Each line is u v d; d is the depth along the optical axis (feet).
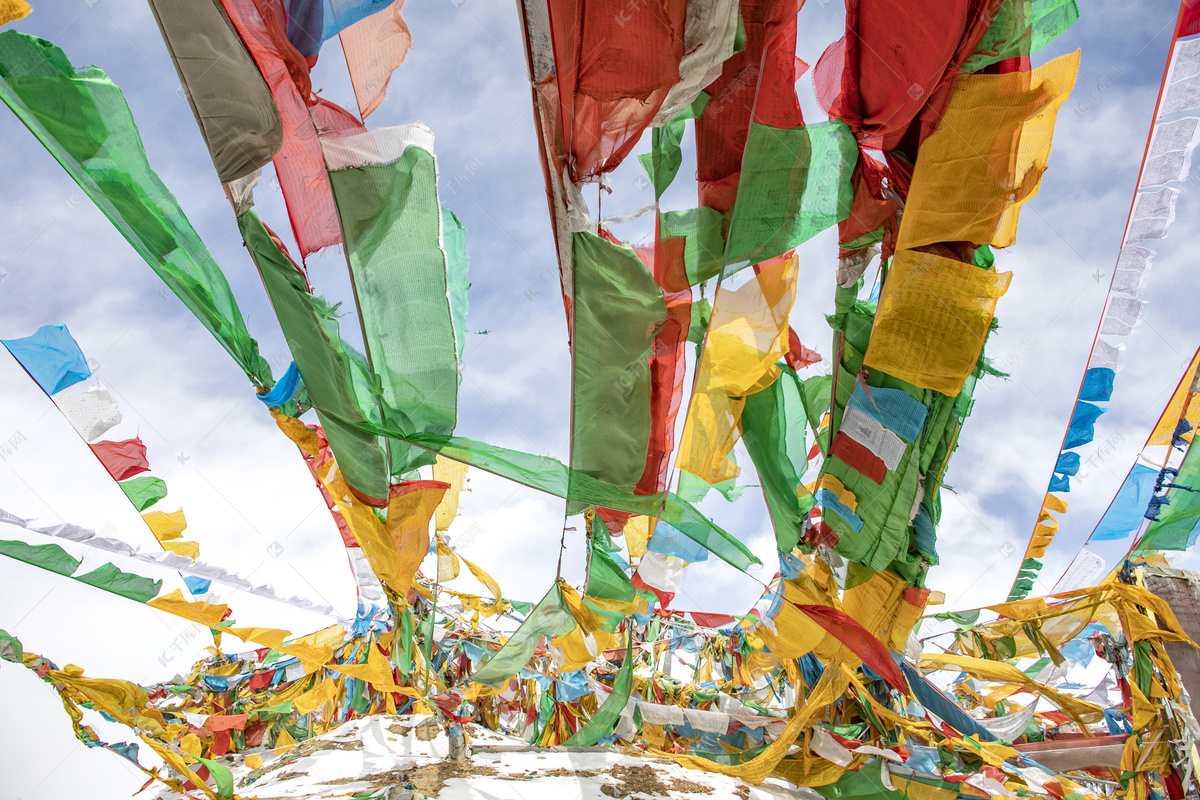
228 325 15.61
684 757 24.63
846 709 23.86
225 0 12.25
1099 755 24.29
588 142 14.08
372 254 14.84
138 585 18.63
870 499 19.07
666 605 24.71
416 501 20.18
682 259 16.67
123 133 13.08
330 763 24.84
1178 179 17.06
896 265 15.58
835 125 14.75
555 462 17.54
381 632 29.66
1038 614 22.29
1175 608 20.86
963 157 14.30
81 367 17.06
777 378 19.60
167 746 17.39
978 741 21.42
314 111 13.74
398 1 13.66
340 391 16.10
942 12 12.95
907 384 17.08
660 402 19.25
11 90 12.01
